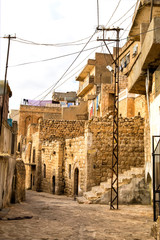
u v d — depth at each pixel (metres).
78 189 19.59
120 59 32.19
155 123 12.62
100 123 18.77
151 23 10.64
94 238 8.16
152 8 13.50
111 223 10.54
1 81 16.27
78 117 39.09
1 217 10.82
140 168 17.48
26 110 54.03
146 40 11.40
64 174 24.31
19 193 17.20
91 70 41.94
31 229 9.04
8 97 18.53
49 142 27.72
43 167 29.08
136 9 14.45
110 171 18.33
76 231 9.07
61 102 61.44
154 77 12.65
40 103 63.53
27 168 36.28
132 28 15.16
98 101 32.16
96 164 18.31
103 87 29.98
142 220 11.20
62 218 11.42
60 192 24.08
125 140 18.77
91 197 16.09
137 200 15.87
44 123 30.27
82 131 30.72
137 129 18.94
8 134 13.18
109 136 18.69
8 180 14.43
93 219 11.33
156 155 10.74
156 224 8.30
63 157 24.58
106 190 16.03
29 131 37.31
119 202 15.76
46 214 12.35
